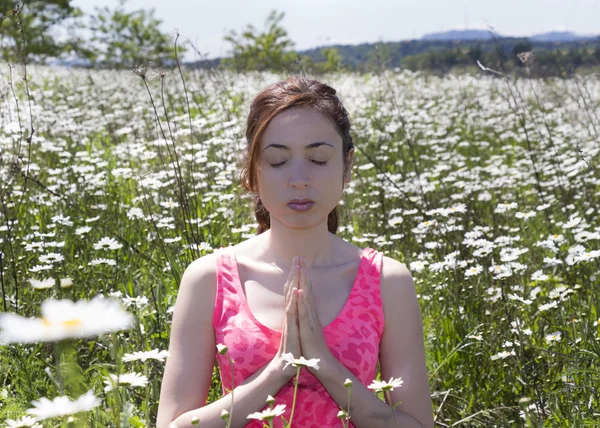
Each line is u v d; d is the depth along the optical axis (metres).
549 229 5.48
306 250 2.19
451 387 3.44
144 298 3.15
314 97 2.12
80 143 7.91
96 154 6.94
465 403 3.34
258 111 2.16
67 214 5.24
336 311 2.15
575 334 3.51
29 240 4.43
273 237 2.21
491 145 9.86
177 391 2.12
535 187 6.81
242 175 2.28
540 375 3.31
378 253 2.26
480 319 3.81
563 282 4.34
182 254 4.12
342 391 1.99
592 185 6.90
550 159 7.84
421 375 2.19
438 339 3.65
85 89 12.41
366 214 5.95
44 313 1.15
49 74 14.96
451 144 9.34
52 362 3.08
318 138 2.09
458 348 3.30
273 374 1.99
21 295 3.66
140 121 8.68
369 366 2.11
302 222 2.10
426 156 8.17
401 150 8.50
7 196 4.92
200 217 4.86
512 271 4.11
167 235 4.70
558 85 12.99
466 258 4.61
